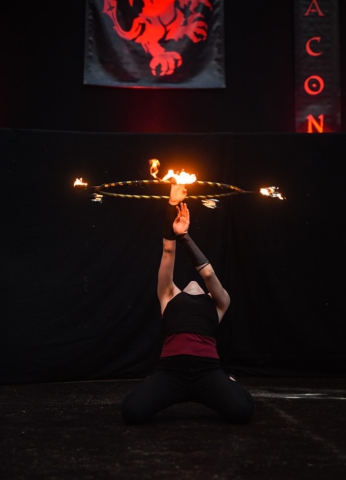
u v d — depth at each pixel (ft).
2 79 22.99
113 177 20.59
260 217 21.21
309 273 21.09
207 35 23.56
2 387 18.63
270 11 23.86
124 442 10.97
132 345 20.29
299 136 21.39
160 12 23.57
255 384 19.11
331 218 21.21
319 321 20.95
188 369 12.16
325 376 20.77
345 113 23.84
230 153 21.24
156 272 20.54
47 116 23.11
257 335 20.99
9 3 23.12
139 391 12.36
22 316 19.42
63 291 19.81
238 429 11.98
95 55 23.26
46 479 8.87
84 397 16.58
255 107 23.65
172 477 8.94
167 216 12.67
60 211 20.06
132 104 23.49
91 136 20.53
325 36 23.80
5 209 19.56
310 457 9.95
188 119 23.57
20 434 11.70
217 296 12.75
